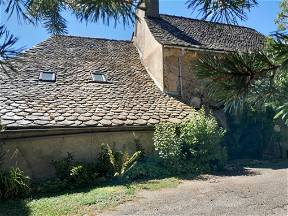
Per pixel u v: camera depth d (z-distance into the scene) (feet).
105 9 6.73
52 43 47.03
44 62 41.86
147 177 29.60
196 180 28.22
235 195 22.99
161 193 24.07
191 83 42.68
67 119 31.50
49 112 32.01
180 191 24.50
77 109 33.65
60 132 30.55
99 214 19.79
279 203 20.84
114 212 20.07
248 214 18.99
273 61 4.90
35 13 7.02
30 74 38.34
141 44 50.72
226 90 5.14
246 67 5.00
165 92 41.52
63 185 27.02
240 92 5.16
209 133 32.48
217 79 5.08
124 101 37.45
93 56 47.29
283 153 44.34
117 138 33.37
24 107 31.91
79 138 31.94
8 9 6.06
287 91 5.30
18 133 29.17
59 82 38.37
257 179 28.19
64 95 35.91
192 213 19.42
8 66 5.23
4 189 24.34
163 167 31.14
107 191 24.85
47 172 30.22
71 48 47.55
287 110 5.49
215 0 5.97
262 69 5.01
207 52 5.67
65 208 21.12
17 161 29.48
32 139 30.30
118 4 6.76
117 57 49.19
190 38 46.26
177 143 31.48
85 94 37.11
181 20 52.13
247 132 43.45
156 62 44.06
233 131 43.09
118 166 29.63
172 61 42.73
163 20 50.24
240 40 50.78
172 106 38.45
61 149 31.09
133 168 29.76
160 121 34.63
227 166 36.22
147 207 20.81
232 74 5.03
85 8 6.73
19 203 23.07
